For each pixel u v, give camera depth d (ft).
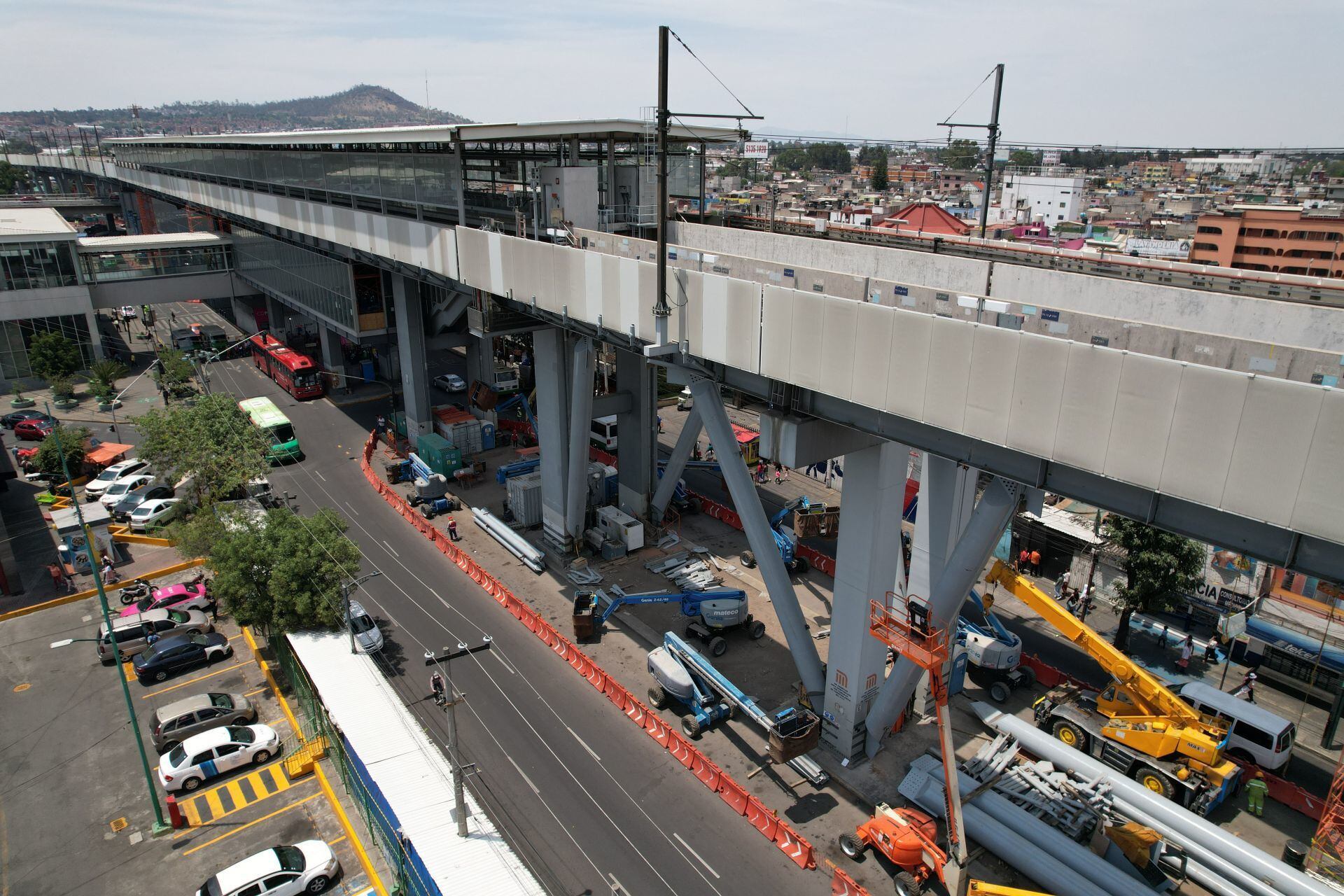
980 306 70.33
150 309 314.96
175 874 83.10
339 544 117.50
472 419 198.90
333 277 209.97
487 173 170.71
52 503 173.47
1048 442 62.49
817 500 170.81
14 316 246.47
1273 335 71.46
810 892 80.28
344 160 172.04
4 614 132.46
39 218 295.28
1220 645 120.26
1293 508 51.01
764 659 118.11
